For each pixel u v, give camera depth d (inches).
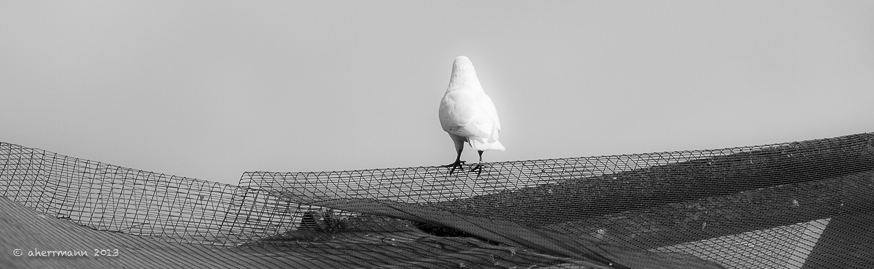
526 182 273.7
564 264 245.8
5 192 289.9
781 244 267.6
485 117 260.7
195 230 292.2
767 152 284.0
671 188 273.4
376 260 254.5
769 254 263.4
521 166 274.1
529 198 272.1
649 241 260.2
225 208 295.1
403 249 271.3
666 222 266.1
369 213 283.0
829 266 262.1
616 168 274.7
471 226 268.4
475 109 260.5
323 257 260.4
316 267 245.8
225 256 261.4
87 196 291.3
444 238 282.8
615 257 241.3
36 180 291.0
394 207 278.8
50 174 292.2
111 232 283.6
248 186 301.6
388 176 284.8
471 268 241.4
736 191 275.4
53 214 287.4
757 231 268.5
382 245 278.7
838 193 276.2
